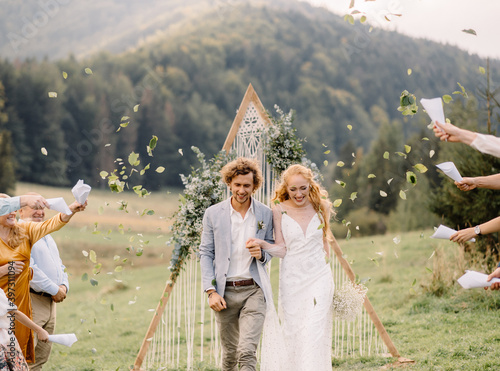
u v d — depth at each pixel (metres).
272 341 4.01
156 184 40.47
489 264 8.20
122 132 41.00
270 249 4.07
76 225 26.72
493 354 5.05
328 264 4.29
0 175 35.28
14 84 38.56
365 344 6.15
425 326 6.76
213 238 4.06
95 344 7.92
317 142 43.31
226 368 4.09
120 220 27.83
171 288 5.27
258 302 3.88
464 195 9.09
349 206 29.69
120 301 12.91
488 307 7.08
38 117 38.59
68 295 15.72
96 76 43.09
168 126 42.41
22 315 3.51
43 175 37.75
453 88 40.41
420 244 13.95
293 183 4.15
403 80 44.72
